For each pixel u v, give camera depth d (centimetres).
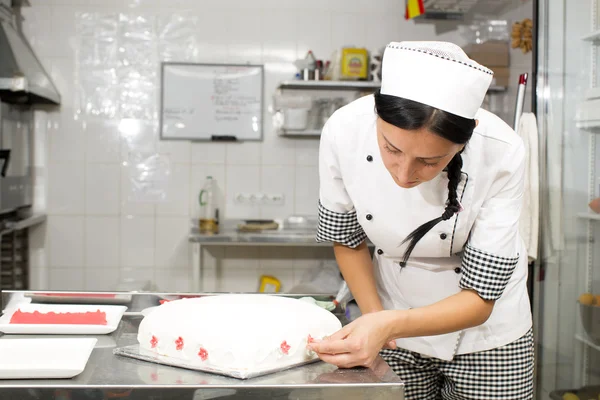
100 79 376
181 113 379
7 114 330
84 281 381
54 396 97
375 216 144
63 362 108
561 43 245
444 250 145
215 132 381
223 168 385
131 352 119
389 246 150
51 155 376
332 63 371
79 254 380
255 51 382
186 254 385
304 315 121
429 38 390
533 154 244
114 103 377
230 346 109
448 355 154
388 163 112
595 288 242
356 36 387
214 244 369
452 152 108
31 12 371
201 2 379
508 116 369
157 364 113
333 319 128
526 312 159
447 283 154
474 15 384
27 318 140
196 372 108
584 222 244
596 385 241
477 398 159
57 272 379
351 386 102
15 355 113
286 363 113
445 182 134
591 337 242
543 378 256
